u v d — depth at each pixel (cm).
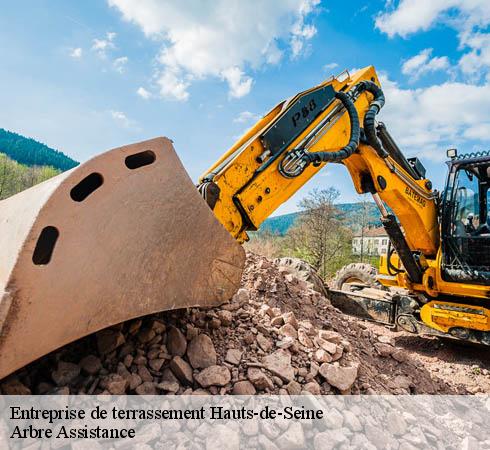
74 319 152
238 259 226
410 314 553
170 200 190
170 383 202
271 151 276
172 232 191
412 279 540
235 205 260
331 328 383
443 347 544
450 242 505
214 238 211
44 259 154
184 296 197
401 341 574
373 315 606
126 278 171
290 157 285
